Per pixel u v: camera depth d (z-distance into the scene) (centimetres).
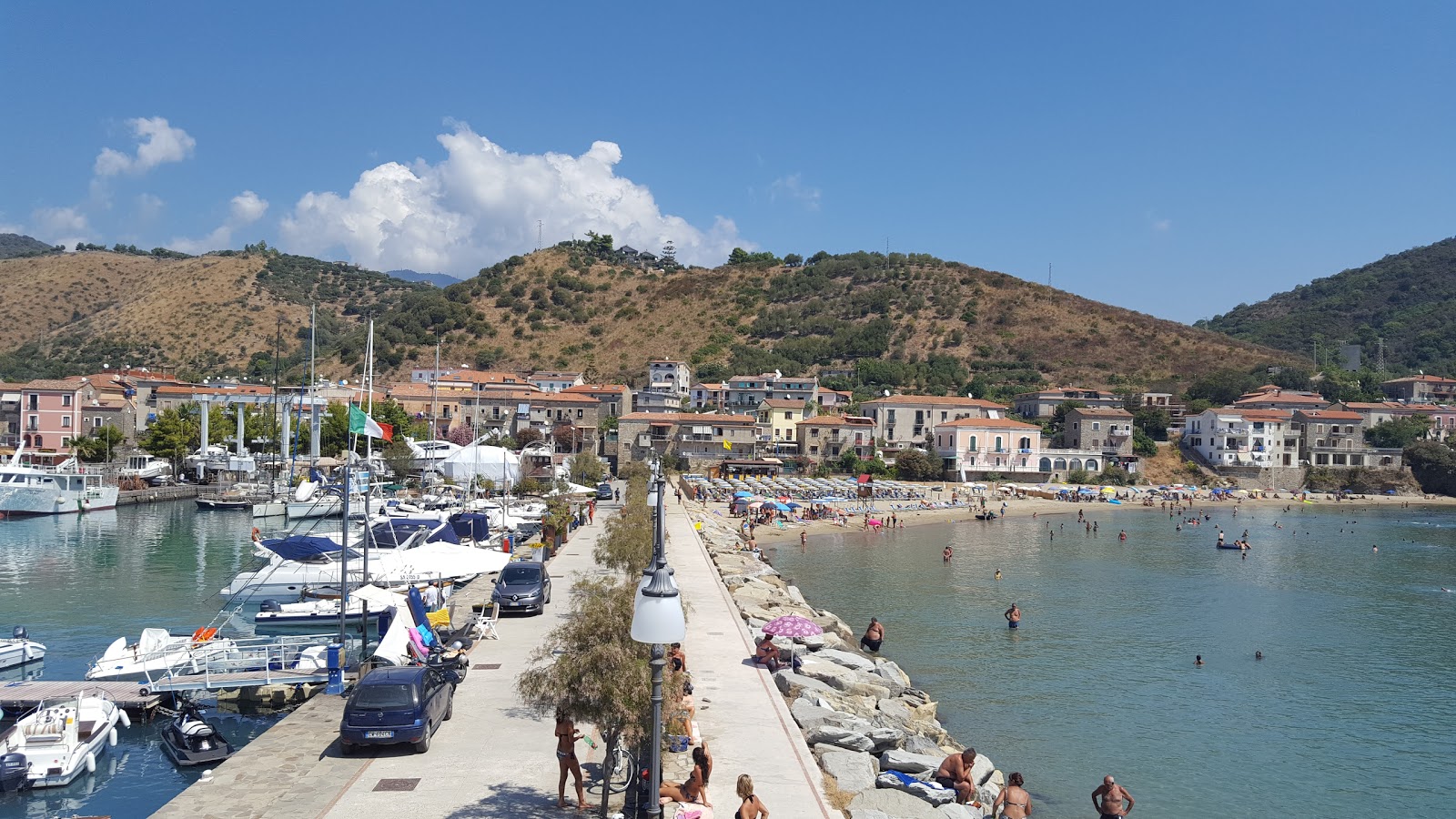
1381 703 3975
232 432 12938
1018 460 15788
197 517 9125
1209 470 16600
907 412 16438
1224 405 19250
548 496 8975
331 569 4738
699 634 3794
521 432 14362
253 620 4528
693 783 1820
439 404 15225
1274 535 10488
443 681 2572
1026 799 2486
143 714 2933
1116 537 9988
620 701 1752
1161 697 3981
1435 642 5081
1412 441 17025
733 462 14612
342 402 12744
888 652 4625
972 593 6297
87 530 8138
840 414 16962
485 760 2212
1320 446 17225
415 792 2006
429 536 5294
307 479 9275
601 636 1852
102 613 4706
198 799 1969
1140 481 16025
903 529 10419
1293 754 3350
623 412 15888
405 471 10312
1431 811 2894
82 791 2420
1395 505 15150
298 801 1952
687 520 8969
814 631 3572
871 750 2633
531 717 2548
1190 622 5516
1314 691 4131
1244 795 2981
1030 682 4141
